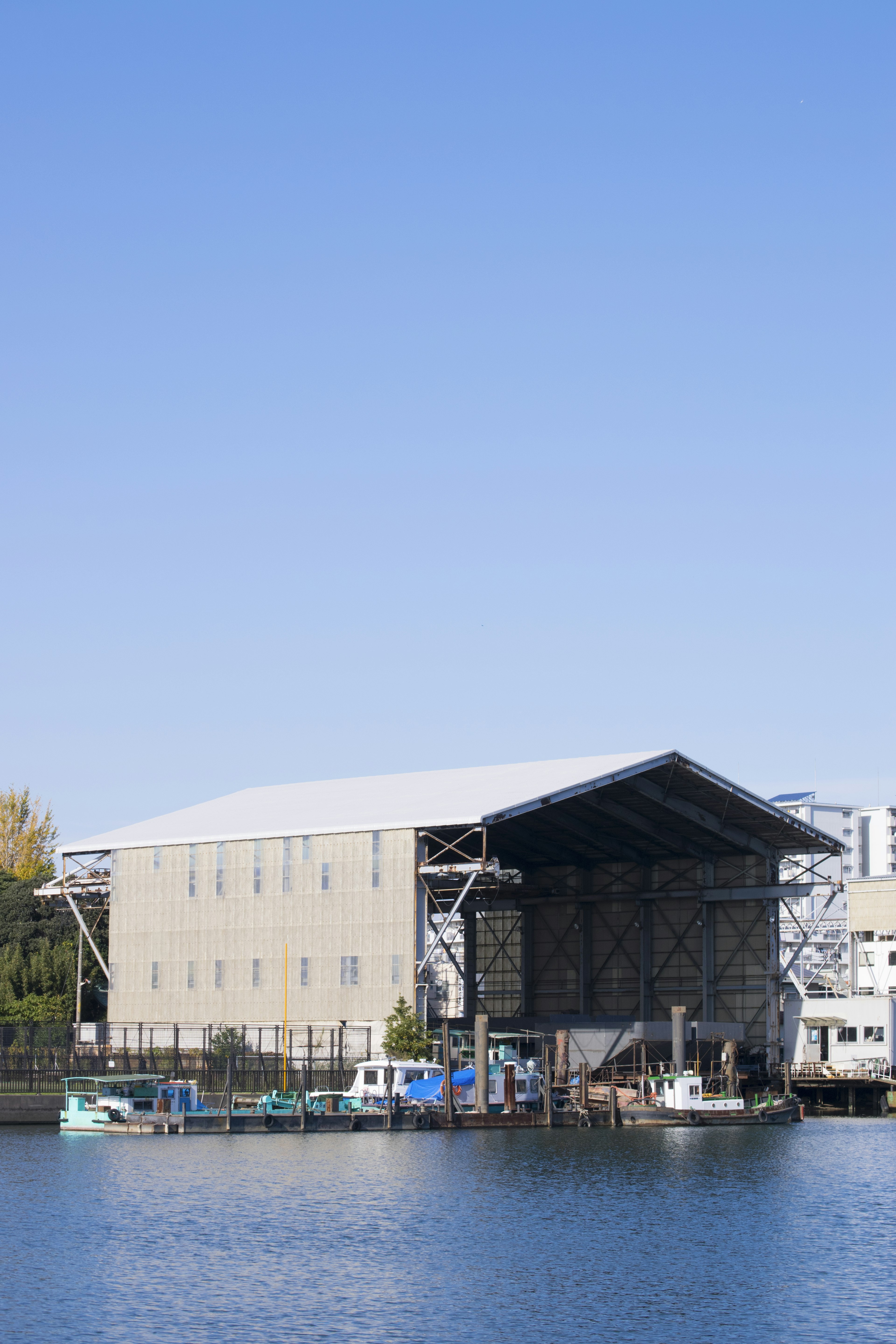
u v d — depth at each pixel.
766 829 146.00
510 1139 111.19
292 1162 95.94
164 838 143.00
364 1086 116.88
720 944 151.38
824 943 190.12
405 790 145.88
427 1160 97.56
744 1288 60.91
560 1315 56.28
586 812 146.00
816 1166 99.38
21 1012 142.88
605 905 159.38
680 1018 130.12
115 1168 92.00
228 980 136.38
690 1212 79.12
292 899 133.62
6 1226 72.31
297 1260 65.31
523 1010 161.62
